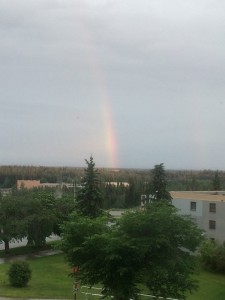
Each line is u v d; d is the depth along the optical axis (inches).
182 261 817.5
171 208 856.9
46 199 2495.1
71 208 2460.6
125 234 785.6
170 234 816.3
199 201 2358.5
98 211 2213.3
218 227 2274.9
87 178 2255.2
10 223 2214.6
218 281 1807.3
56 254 2250.2
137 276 790.5
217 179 4094.5
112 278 804.0
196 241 843.4
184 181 6190.9
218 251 1998.0
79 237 845.2
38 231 2309.3
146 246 768.9
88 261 815.7
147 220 799.1
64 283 1509.6
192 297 1476.4
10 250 2345.0
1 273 1669.5
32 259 2116.1
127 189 4894.2
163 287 827.4
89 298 1178.0
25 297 1172.5
